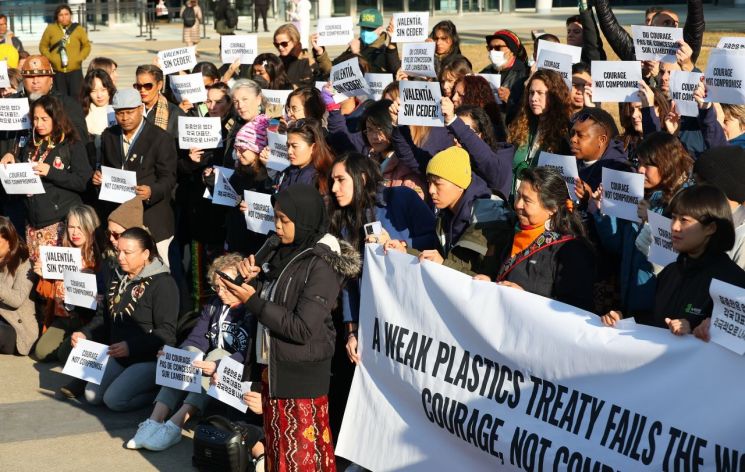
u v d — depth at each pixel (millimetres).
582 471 4477
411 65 8305
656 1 37938
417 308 5223
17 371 7871
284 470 4898
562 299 4836
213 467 5867
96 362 6930
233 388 5766
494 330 4859
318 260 4816
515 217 5402
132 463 6160
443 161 5492
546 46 7895
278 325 4715
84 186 8609
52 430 6695
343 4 36438
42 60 9781
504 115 8734
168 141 8352
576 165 5863
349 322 5652
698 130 6734
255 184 7348
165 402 6508
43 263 7742
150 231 8234
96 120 9789
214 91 9031
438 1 36656
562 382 4582
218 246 8680
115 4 34625
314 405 4902
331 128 7715
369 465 5488
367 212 5660
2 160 8773
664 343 4211
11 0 32281
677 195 4301
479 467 4996
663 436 4203
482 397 4922
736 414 3979
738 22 28766
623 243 5398
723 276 4223
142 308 6922
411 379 5266
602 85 6711
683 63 7059
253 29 33281
